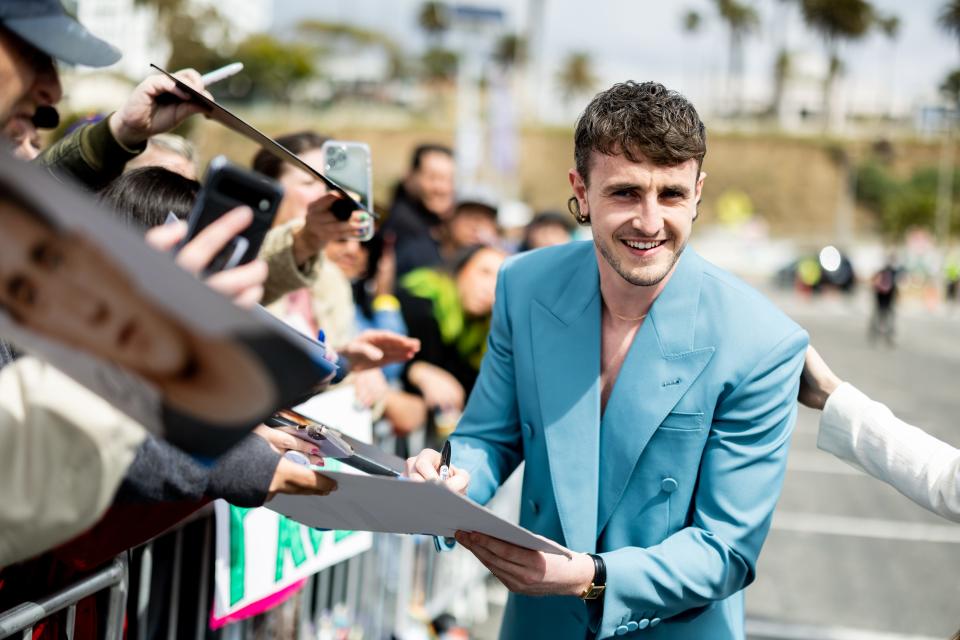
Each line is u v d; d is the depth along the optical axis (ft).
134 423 4.24
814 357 6.97
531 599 7.13
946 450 6.39
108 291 3.22
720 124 287.48
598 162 6.09
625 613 6.26
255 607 8.29
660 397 6.42
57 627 5.97
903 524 20.86
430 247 16.26
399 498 5.23
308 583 10.38
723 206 178.60
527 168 240.32
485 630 14.62
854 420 6.71
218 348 3.28
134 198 6.24
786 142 256.11
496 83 88.17
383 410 11.89
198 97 6.23
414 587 13.20
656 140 5.86
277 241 7.95
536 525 7.00
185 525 8.14
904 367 54.75
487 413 7.29
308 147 9.75
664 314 6.48
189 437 3.63
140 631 7.62
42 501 4.14
